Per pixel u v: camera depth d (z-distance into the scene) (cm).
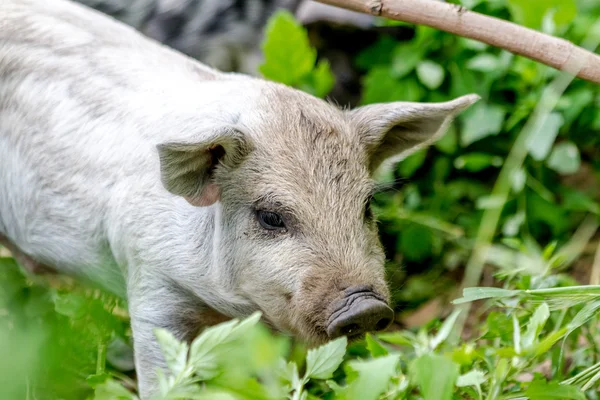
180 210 506
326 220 466
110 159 533
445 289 716
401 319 689
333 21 767
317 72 728
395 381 460
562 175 786
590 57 522
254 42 815
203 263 502
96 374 462
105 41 579
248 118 489
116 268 554
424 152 731
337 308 446
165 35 808
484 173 764
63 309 502
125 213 519
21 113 568
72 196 548
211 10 811
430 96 750
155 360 514
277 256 470
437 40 742
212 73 569
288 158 476
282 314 477
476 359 487
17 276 582
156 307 517
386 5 531
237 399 357
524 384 462
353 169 481
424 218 730
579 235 737
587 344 573
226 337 359
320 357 392
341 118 500
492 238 736
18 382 314
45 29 579
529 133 716
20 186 571
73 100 555
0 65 575
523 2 717
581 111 736
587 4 768
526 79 726
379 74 753
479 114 731
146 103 538
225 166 484
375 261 479
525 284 527
